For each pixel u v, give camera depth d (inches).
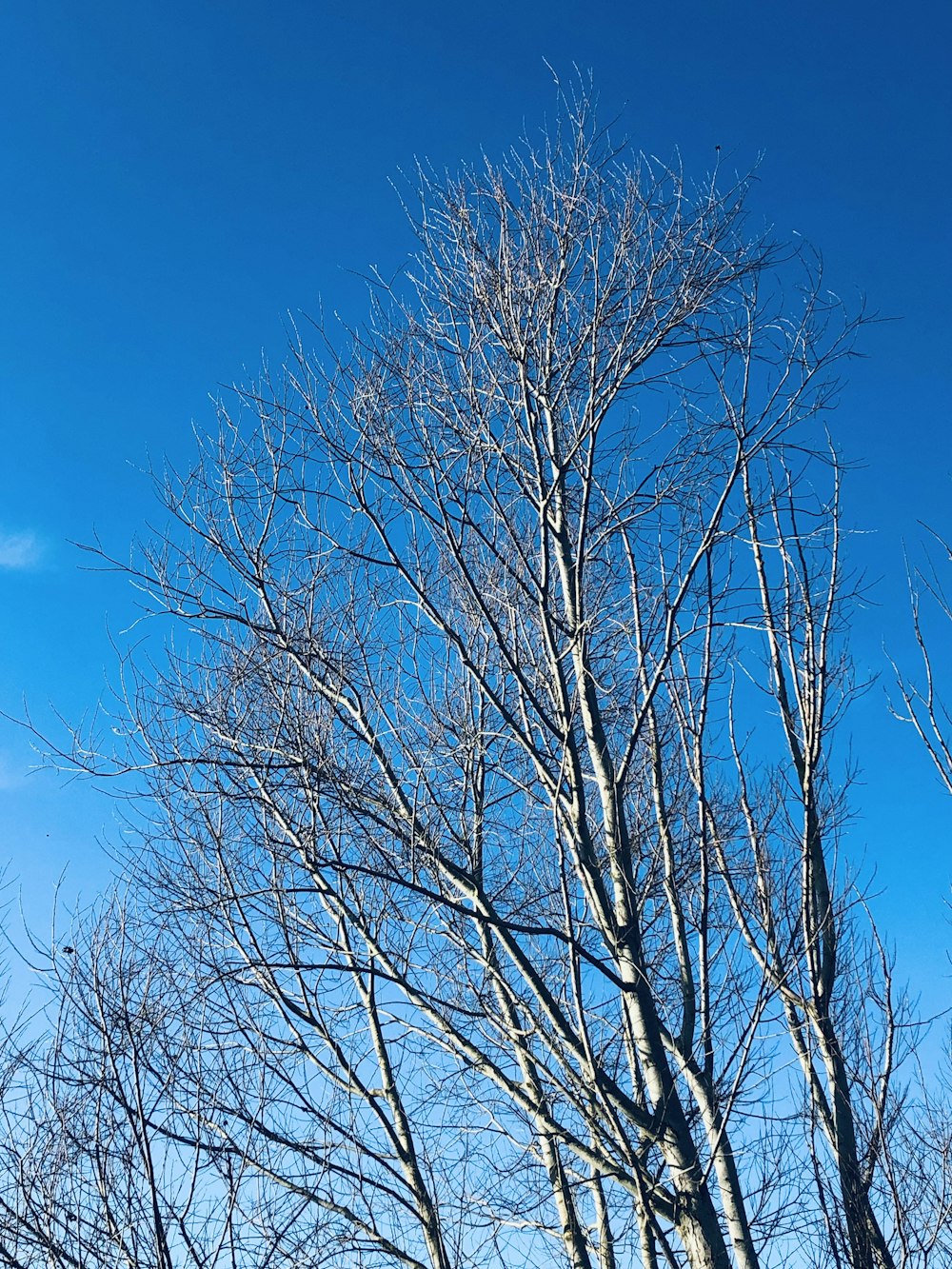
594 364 308.2
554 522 314.5
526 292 311.9
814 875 333.7
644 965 287.6
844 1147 299.0
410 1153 309.4
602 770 307.9
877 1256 281.0
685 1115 286.4
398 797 301.3
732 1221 279.1
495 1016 305.7
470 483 302.2
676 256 305.7
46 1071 282.7
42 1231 261.3
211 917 311.9
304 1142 297.7
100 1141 273.6
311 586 328.8
